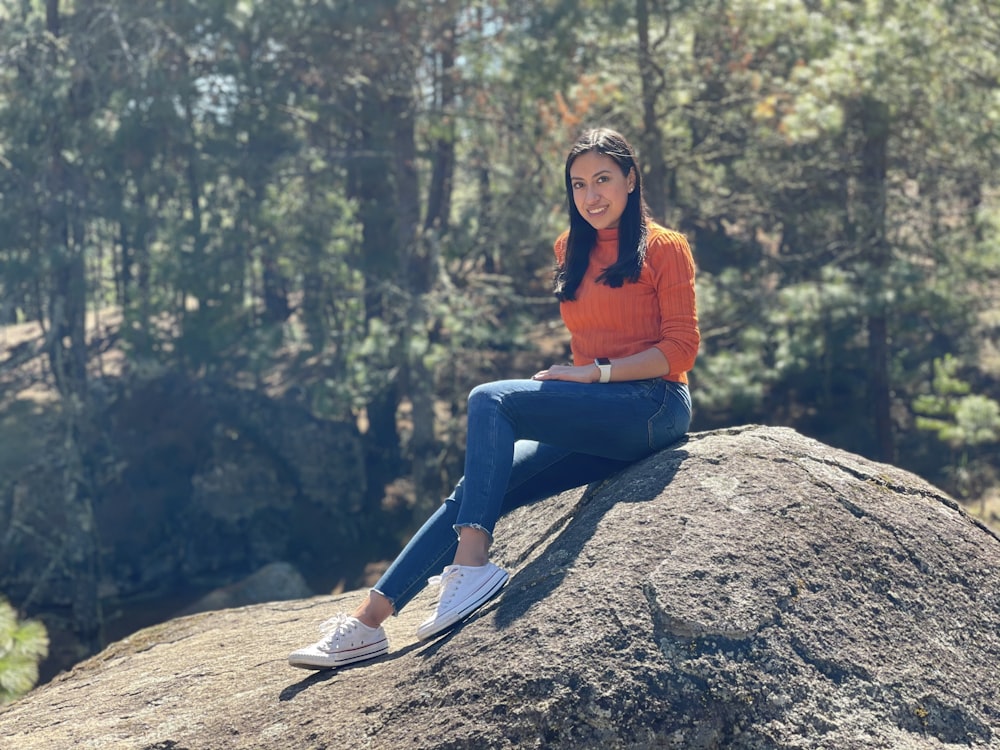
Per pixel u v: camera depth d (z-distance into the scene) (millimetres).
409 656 2799
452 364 19312
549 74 15273
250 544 20453
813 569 2707
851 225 18484
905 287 16156
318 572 20156
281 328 18703
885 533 2904
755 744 2365
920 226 18422
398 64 17156
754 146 16469
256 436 21641
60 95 15078
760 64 16375
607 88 14938
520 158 17844
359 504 21594
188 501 20516
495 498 2904
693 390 16469
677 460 3131
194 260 18141
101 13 15758
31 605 18250
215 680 3309
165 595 19297
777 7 14812
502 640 2549
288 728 2695
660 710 2361
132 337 19953
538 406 2996
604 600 2553
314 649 2975
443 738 2402
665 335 3105
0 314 16203
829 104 15234
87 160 16141
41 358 19688
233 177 18500
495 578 2869
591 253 3248
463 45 16234
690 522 2785
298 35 16500
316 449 21719
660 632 2473
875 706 2482
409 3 16484
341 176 20547
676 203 18297
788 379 23641
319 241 19562
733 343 18719
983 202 18422
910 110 16641
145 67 15070
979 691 2613
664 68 15914
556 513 3598
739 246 22312
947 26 15750
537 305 22109
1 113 16047
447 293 17672
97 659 4242
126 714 3199
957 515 3117
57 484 18641
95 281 17609
